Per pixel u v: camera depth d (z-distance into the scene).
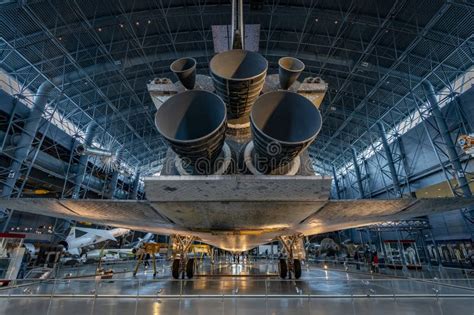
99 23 21.02
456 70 21.84
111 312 6.03
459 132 21.27
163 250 26.44
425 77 22.73
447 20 18.73
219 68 3.55
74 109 29.36
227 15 22.56
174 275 11.23
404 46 22.28
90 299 7.48
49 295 7.73
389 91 27.61
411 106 28.36
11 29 19.11
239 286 10.02
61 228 28.77
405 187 29.22
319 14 21.23
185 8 21.39
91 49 23.53
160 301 7.11
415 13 19.03
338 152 46.50
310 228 7.30
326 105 34.09
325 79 29.91
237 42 4.48
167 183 3.09
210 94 3.30
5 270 11.66
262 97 3.34
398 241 22.16
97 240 28.36
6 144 20.69
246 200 3.47
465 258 21.84
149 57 25.42
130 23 20.56
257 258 38.75
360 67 24.14
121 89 29.27
